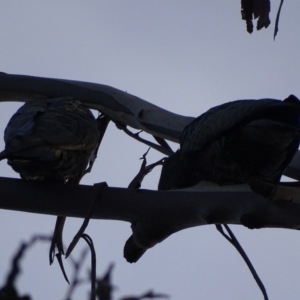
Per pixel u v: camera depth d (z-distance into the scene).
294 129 7.80
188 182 9.59
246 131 8.33
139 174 9.27
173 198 8.24
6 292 5.66
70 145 9.36
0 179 8.44
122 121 10.84
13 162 8.97
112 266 6.23
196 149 9.09
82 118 10.03
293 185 8.18
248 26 8.39
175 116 10.52
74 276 6.14
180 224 8.32
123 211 8.32
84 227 8.08
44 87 10.91
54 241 9.25
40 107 10.05
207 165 9.05
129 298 6.16
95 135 10.12
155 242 8.52
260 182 7.80
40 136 9.12
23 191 8.34
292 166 9.89
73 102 10.45
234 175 8.77
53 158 8.98
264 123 7.99
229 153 8.76
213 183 8.82
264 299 8.46
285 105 7.95
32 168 9.16
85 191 8.34
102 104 10.83
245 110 8.45
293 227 8.00
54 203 8.36
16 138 8.95
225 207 8.10
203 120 9.16
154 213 8.29
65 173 9.62
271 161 8.84
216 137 8.77
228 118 8.62
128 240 8.86
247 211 8.01
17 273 5.73
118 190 8.34
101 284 6.14
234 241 8.67
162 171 9.98
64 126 9.53
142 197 8.30
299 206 7.91
